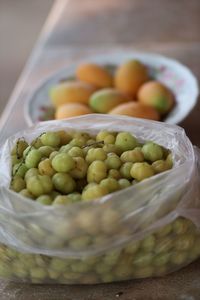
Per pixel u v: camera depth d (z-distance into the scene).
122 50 0.94
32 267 0.47
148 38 0.97
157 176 0.44
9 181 0.47
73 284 0.49
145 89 0.76
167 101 0.74
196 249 0.49
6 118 0.79
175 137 0.50
